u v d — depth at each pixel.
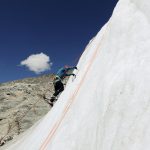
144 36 7.10
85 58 12.92
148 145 4.66
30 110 33.41
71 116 9.02
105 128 6.10
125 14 8.80
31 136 14.29
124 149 5.09
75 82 11.67
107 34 9.77
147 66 6.10
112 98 6.50
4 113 33.44
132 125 5.34
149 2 7.90
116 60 7.61
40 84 39.31
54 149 8.35
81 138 7.35
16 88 38.34
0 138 29.45
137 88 5.89
